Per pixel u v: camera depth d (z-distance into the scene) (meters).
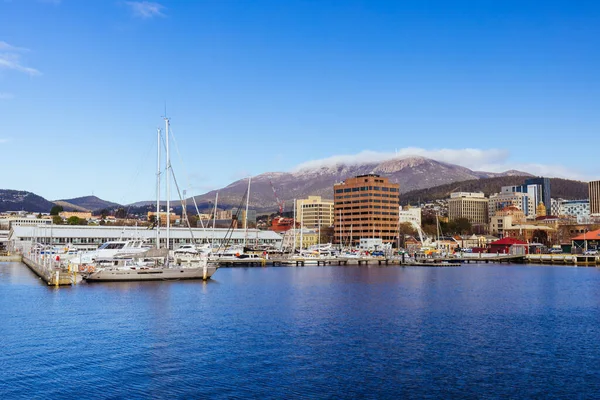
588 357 62.16
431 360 60.81
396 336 72.19
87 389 51.03
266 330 75.25
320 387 51.88
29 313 86.56
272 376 54.91
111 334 72.00
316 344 67.44
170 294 110.00
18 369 56.66
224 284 132.62
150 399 48.62
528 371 56.97
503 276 170.38
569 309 95.75
